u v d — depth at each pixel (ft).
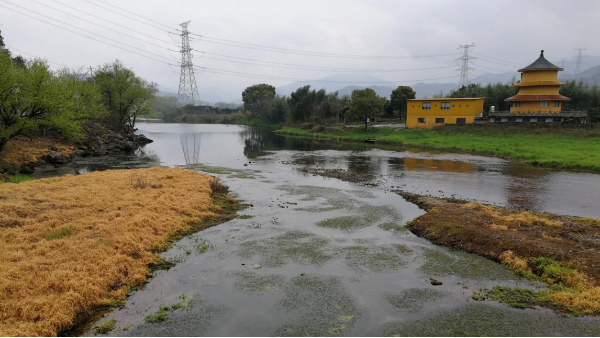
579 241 43.14
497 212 56.90
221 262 40.93
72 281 32.91
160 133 276.41
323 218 57.06
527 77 191.83
